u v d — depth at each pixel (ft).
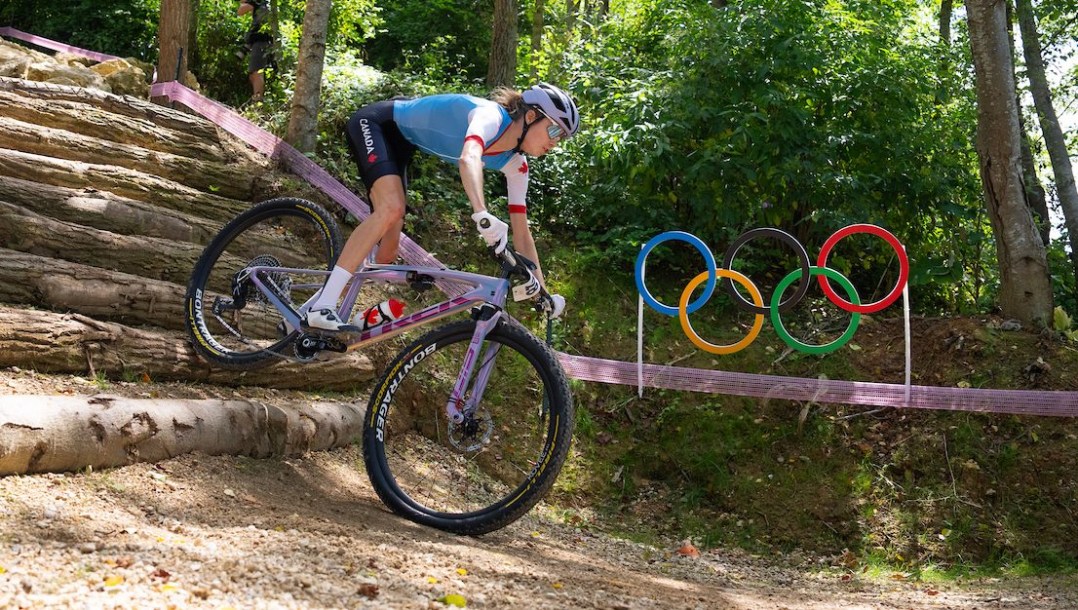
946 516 17.81
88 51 34.01
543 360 11.36
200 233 18.35
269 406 13.14
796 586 14.47
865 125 24.50
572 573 10.61
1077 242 26.78
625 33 27.84
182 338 14.11
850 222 22.98
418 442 17.37
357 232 11.85
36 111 18.39
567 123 11.62
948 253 24.38
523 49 44.55
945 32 37.60
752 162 23.03
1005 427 18.84
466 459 17.69
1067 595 13.82
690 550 16.20
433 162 24.18
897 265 24.48
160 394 12.80
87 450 9.91
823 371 20.86
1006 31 22.25
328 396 16.39
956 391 18.88
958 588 15.05
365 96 24.91
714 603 10.55
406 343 18.44
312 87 22.71
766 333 22.04
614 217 24.58
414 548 9.92
